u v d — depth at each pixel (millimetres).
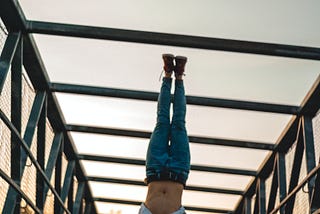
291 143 6758
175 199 3314
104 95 6133
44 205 6492
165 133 3559
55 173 7273
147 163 3463
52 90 6152
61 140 7164
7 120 4516
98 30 5055
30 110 5961
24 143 5098
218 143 6953
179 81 3812
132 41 5070
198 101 6098
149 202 3299
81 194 8695
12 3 4570
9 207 5016
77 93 6164
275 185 7160
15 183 4898
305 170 6109
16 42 4914
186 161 3482
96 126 7129
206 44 5047
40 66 5648
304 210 5914
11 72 5023
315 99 5691
